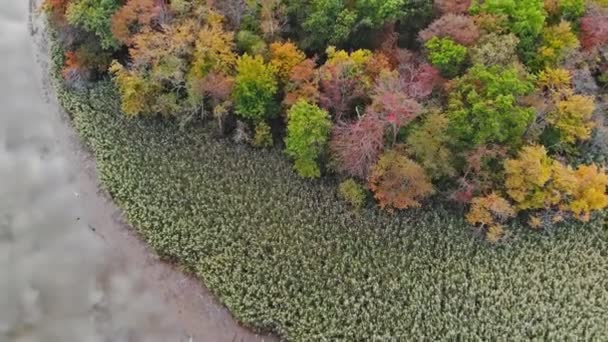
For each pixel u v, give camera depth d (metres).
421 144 44.41
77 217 49.06
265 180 49.25
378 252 46.00
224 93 48.22
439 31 45.81
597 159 49.28
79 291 45.66
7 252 47.22
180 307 44.94
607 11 48.22
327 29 48.34
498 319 43.47
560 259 45.97
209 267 45.88
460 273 45.25
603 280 45.22
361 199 47.16
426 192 46.22
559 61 47.62
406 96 43.97
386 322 43.25
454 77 45.91
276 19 49.12
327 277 45.03
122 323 44.22
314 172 47.94
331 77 45.56
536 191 45.00
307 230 47.00
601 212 47.81
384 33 49.31
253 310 43.88
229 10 49.16
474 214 45.72
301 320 43.34
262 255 46.06
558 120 46.22
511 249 46.38
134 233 47.97
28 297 45.22
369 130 44.44
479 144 44.25
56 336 43.50
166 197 48.66
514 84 43.06
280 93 49.28
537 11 46.25
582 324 43.28
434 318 43.41
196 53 47.84
